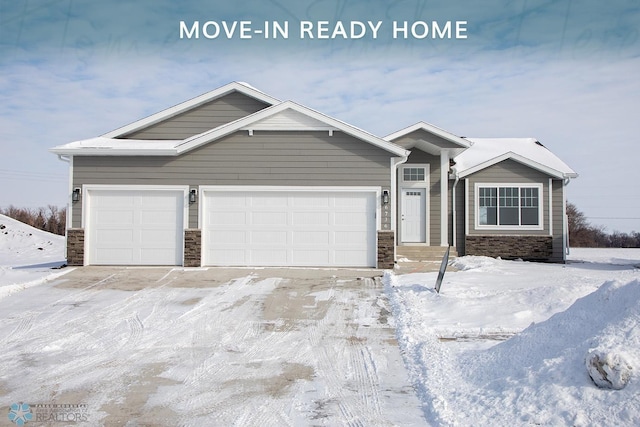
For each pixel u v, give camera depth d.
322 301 11.15
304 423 5.34
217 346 8.13
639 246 61.00
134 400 5.97
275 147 15.65
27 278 13.48
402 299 10.81
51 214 53.56
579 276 13.34
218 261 15.67
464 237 20.19
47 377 6.75
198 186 15.67
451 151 19.94
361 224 15.60
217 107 18.06
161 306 10.77
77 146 15.62
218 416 5.52
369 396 6.06
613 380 4.88
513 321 8.85
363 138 15.38
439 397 5.77
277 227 15.66
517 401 5.25
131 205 15.70
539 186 19.86
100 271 14.77
